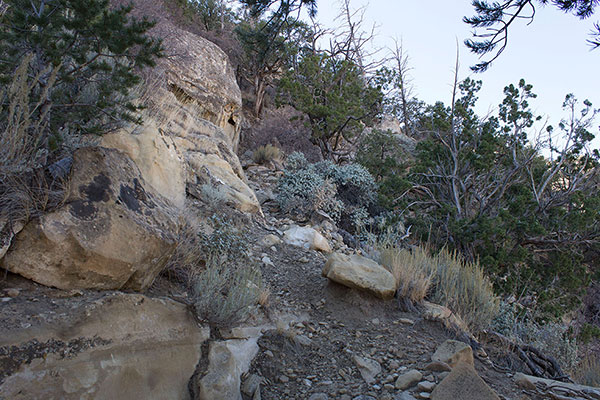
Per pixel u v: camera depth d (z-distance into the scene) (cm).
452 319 476
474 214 1197
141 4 1009
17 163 303
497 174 1250
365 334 438
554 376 454
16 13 327
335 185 1002
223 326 375
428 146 1295
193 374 316
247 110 1853
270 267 567
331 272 506
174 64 1056
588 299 1283
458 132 1315
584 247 1155
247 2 585
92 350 273
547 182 1164
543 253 1148
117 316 303
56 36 356
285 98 1612
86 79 399
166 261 381
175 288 396
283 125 1725
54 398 241
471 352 398
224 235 516
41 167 335
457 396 331
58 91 373
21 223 301
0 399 224
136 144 520
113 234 323
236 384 326
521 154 1269
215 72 1198
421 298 514
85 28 360
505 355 460
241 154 1529
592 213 1021
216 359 334
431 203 1204
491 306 538
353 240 880
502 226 1020
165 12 1252
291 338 402
